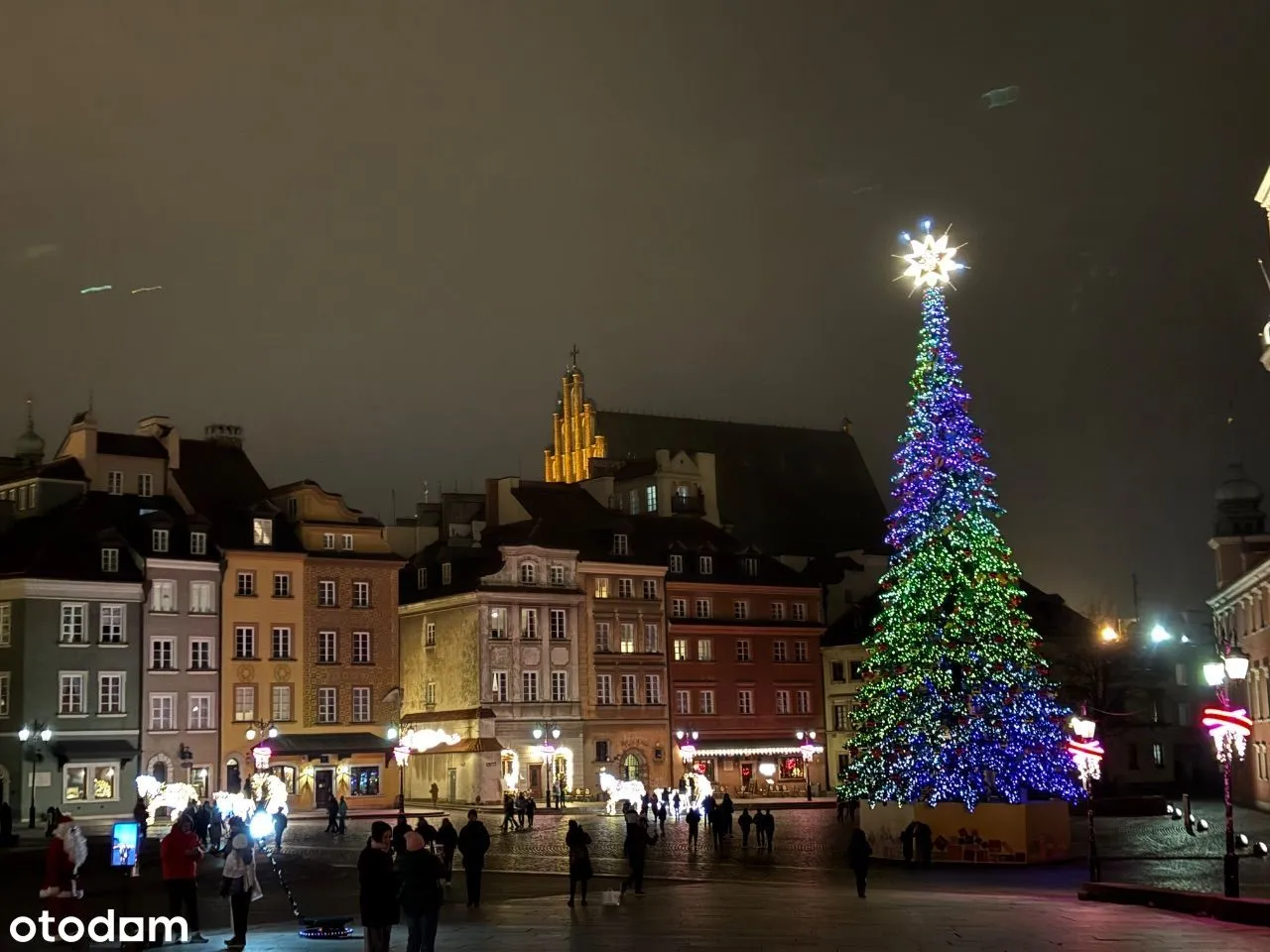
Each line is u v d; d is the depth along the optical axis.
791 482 155.88
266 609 100.00
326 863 59.56
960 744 61.03
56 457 104.81
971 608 62.06
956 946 30.20
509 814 78.38
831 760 123.25
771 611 123.31
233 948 31.23
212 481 105.44
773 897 43.44
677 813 91.06
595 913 38.59
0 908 42.25
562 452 155.38
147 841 66.62
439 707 111.00
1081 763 46.62
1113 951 29.20
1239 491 115.31
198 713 96.31
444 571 112.44
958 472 63.16
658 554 118.81
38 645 90.62
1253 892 43.94
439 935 33.31
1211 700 125.50
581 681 111.62
